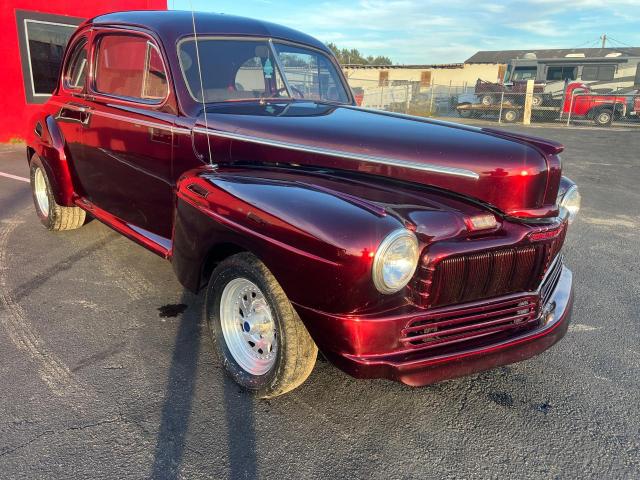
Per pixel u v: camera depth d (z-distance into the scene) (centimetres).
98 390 290
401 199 265
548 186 286
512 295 270
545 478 237
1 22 1061
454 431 267
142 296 409
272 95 393
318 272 232
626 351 349
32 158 539
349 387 300
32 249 504
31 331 351
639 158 1302
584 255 546
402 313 238
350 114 350
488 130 315
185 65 358
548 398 296
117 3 1236
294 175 293
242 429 263
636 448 257
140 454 244
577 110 2403
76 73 466
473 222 262
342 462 244
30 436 252
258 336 289
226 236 272
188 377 305
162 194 372
